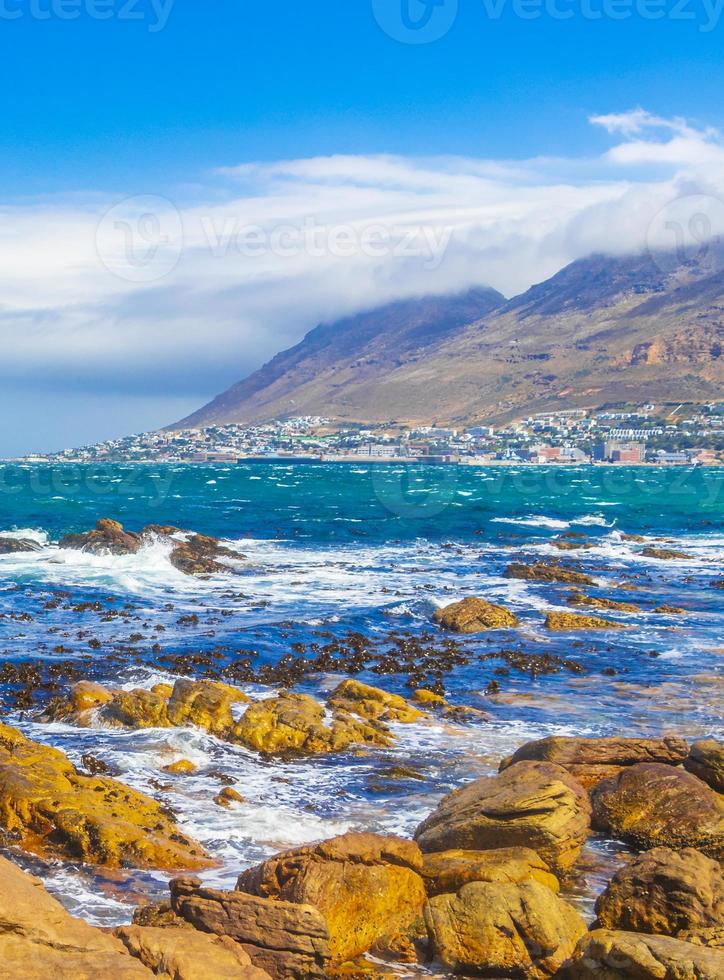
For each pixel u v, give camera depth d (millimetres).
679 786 15648
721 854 14828
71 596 37250
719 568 50312
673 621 35250
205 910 11227
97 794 15188
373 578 44125
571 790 14672
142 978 8984
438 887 12539
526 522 77250
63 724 20109
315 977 10781
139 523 67938
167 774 17438
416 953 11555
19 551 47938
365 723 20844
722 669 27656
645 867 12375
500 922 11383
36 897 10258
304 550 54906
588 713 22859
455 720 22047
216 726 19891
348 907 11922
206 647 28391
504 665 27828
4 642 28469
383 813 15977
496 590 41000
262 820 15430
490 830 13898
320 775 17828
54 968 8969
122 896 12547
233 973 9750
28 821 14289
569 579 44000
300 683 24859
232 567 46094
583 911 12711
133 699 20266
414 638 31156
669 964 10117
